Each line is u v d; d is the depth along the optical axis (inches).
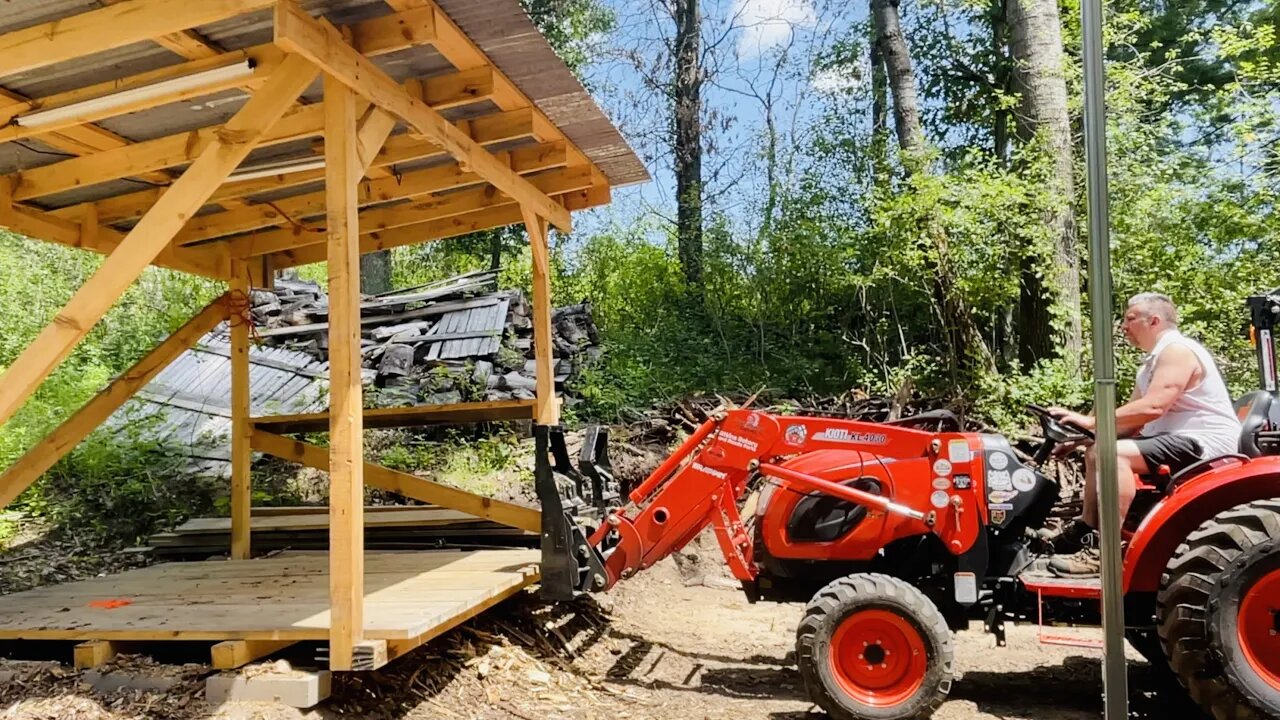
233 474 230.8
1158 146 412.8
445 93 157.6
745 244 505.0
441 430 326.3
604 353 410.9
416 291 398.0
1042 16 360.5
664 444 332.8
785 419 171.0
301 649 153.6
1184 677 137.9
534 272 221.6
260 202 217.0
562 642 195.2
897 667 148.3
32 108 151.1
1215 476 143.5
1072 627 160.9
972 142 480.4
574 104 174.4
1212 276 330.6
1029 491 156.6
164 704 132.3
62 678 142.9
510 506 215.6
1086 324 353.7
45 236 200.4
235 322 234.1
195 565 217.0
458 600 158.9
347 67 133.9
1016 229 338.6
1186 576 137.7
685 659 194.7
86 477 270.5
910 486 162.2
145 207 207.8
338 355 132.8
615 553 175.2
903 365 403.2
